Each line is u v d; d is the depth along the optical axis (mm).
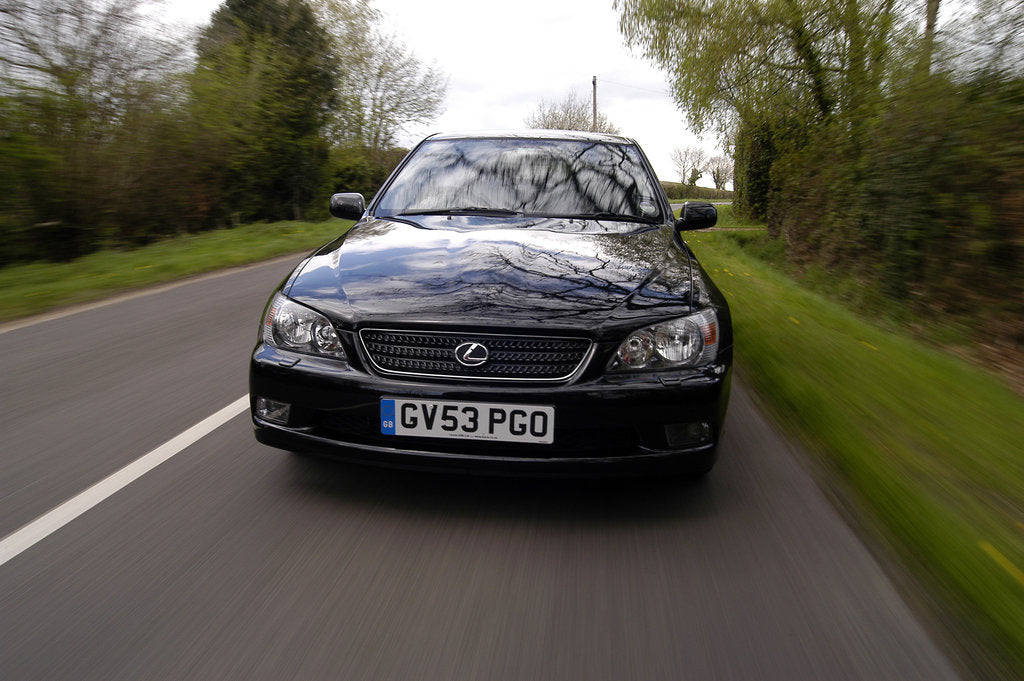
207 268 9391
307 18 20906
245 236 14039
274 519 2531
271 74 18484
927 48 9039
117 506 2619
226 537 2404
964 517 2549
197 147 14188
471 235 3209
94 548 2320
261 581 2145
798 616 2033
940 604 2098
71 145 10648
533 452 2512
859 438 3252
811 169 12797
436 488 2793
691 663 1822
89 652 1797
